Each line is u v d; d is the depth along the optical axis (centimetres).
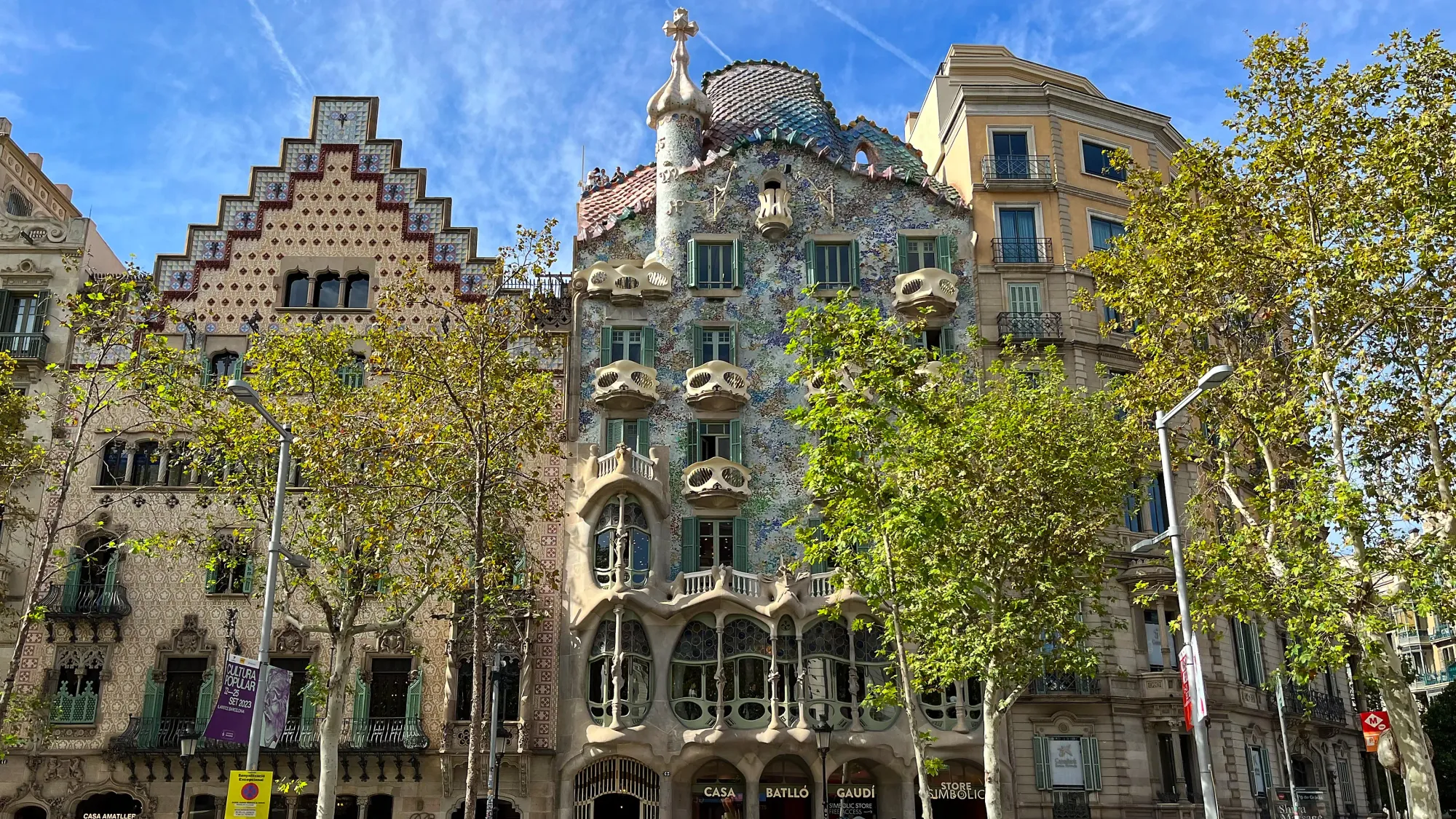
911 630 3145
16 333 4056
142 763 3666
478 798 3691
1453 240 2570
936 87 5128
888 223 4550
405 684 3812
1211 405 2923
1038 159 4603
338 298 4303
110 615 3753
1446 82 2644
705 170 4575
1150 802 3766
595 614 3750
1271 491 2670
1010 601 2991
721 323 4353
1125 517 4059
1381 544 2622
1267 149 2712
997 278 4462
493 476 3148
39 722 3531
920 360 3309
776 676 3709
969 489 3044
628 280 4328
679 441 4175
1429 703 6228
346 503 3003
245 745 3641
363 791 3700
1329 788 4438
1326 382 2584
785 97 5069
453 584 3064
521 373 3109
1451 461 2661
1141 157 4831
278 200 4381
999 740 3791
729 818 3712
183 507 3916
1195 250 2803
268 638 2503
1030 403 3234
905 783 3747
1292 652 2492
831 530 2716
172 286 4259
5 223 4225
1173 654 4009
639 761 3669
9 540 3853
